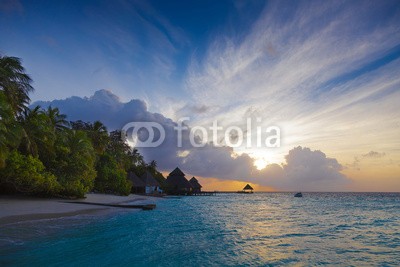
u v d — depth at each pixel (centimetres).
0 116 2255
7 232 1334
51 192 3117
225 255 1116
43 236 1291
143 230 1656
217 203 5575
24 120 3028
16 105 2902
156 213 2706
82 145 3578
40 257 978
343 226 2138
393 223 2369
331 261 1066
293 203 6206
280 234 1683
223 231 1738
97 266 918
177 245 1280
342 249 1284
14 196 3106
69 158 3359
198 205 4641
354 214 3291
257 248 1264
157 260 1015
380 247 1341
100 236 1387
